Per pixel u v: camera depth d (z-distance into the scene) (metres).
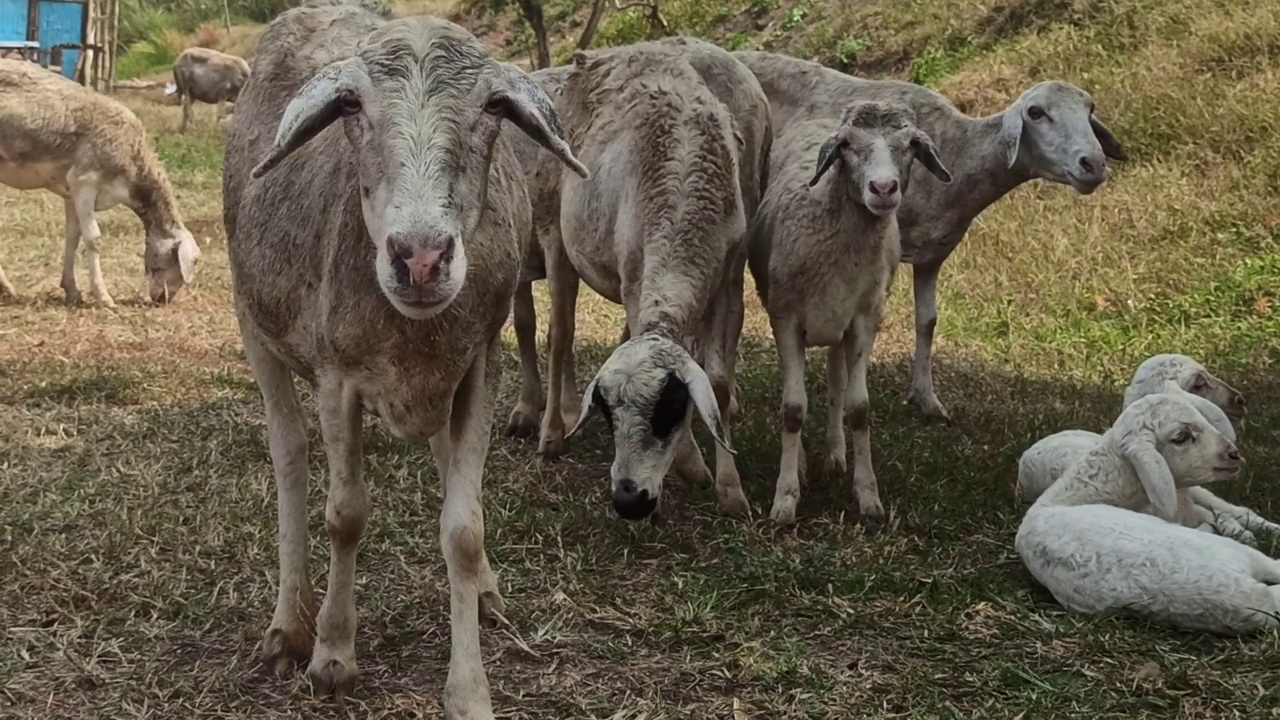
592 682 4.04
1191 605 4.22
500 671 4.11
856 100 7.17
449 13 22.08
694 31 17.70
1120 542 4.39
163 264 9.95
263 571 4.80
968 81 13.04
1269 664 4.04
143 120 22.58
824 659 4.22
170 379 7.50
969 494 5.78
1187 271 9.39
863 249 5.39
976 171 7.28
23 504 5.44
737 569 4.95
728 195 5.52
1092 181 7.00
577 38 19.36
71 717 3.77
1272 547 4.92
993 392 7.59
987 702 3.90
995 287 9.75
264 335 3.92
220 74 21.73
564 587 4.73
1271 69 11.58
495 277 3.56
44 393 7.14
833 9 16.42
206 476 5.83
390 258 3.03
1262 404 6.99
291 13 4.49
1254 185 10.21
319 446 6.42
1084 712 3.82
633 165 5.57
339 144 3.64
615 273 5.81
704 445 6.52
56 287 10.38
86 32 25.41
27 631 4.29
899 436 6.74
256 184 3.90
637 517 4.79
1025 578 4.88
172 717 3.79
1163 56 12.26
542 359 8.36
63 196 9.97
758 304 10.11
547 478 6.06
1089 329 8.88
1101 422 6.85
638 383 4.77
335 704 3.86
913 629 4.42
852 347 5.64
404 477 5.83
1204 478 4.79
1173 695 3.87
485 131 3.26
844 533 5.36
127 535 5.05
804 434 6.77
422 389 3.52
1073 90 7.18
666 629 4.36
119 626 4.38
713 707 3.88
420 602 4.59
